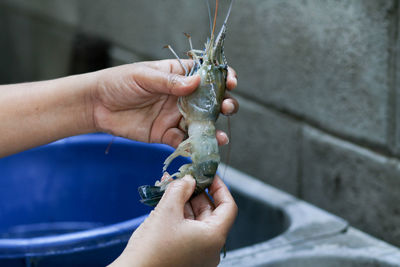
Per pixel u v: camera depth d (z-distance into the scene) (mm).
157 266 1129
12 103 1509
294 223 1827
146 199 1328
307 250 1646
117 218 2092
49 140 1559
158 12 2525
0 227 2070
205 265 1219
